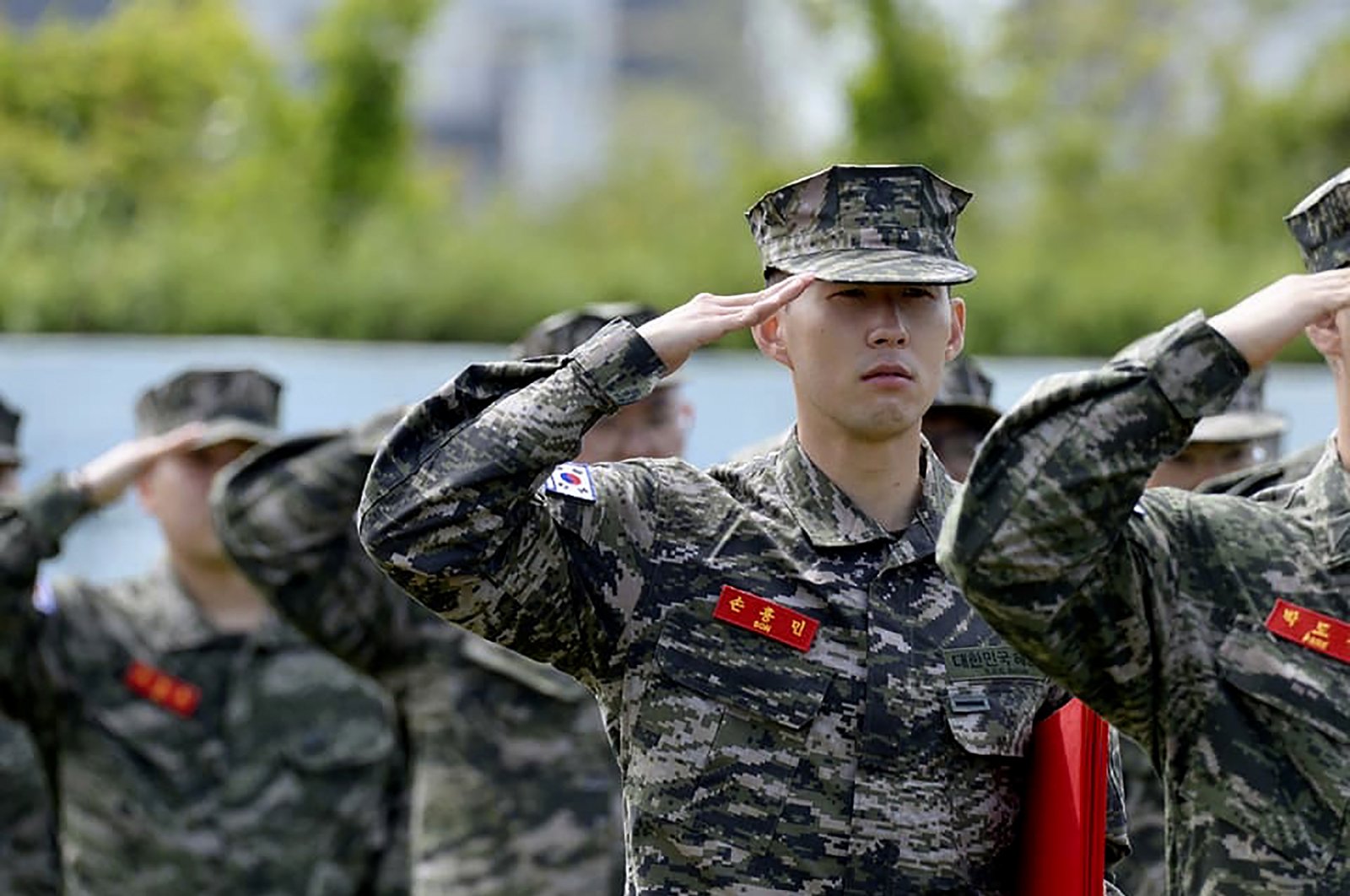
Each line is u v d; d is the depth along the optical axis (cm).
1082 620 1384
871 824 1493
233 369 2802
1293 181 8900
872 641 1520
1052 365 4741
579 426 1488
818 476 1558
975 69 9112
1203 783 1391
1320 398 3594
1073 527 1313
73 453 3634
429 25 8794
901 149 8731
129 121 9169
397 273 6425
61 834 2869
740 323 1491
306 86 9725
